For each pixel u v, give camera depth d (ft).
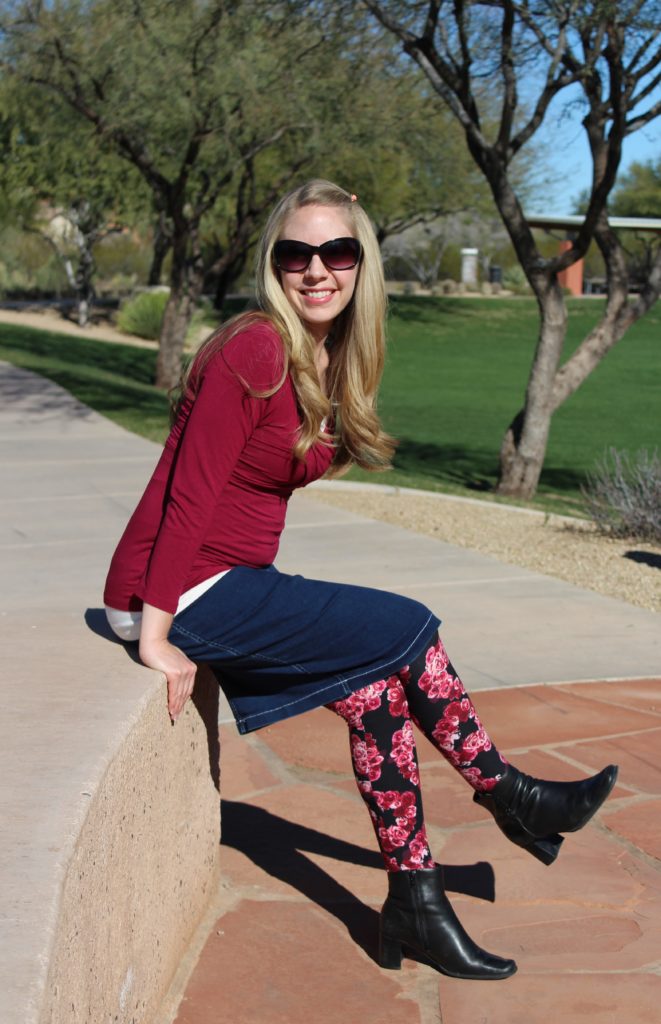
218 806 10.27
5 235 151.74
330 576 23.86
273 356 8.25
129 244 168.96
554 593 22.71
